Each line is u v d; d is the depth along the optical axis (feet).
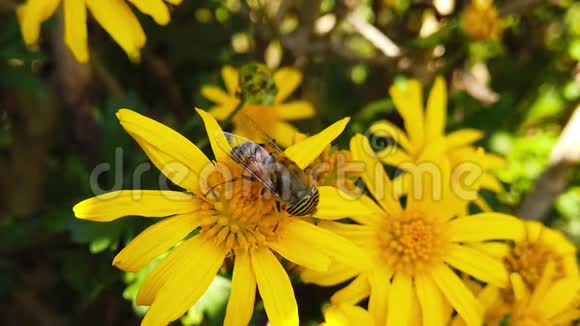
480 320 0.50
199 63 0.72
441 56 0.66
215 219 0.46
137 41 0.50
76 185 0.58
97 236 0.52
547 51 0.78
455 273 0.53
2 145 0.66
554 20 0.79
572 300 0.53
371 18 0.80
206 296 0.51
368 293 0.49
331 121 0.64
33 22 0.49
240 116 0.54
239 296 0.46
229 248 0.46
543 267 0.54
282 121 0.62
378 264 0.51
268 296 0.46
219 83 0.64
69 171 0.59
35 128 0.65
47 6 0.50
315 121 0.64
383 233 0.51
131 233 0.52
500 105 0.69
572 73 0.77
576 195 0.75
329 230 0.49
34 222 0.57
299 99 0.72
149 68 0.69
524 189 0.73
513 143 0.73
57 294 0.64
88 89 0.64
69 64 0.62
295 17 0.78
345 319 0.48
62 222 0.55
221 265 0.47
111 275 0.54
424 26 0.69
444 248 0.52
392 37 0.74
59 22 0.61
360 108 0.67
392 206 0.52
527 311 0.52
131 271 0.45
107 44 0.67
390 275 0.51
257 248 0.47
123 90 0.69
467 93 0.70
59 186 0.59
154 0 0.50
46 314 0.64
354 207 0.48
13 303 0.65
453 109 0.71
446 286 0.51
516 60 0.78
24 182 0.67
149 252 0.45
